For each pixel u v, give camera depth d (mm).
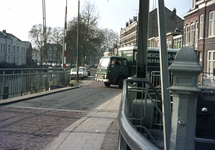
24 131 5352
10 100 9289
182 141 1553
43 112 7555
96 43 46562
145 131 5070
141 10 5324
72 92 13930
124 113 1676
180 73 1484
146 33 5434
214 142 2578
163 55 2029
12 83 10211
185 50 1480
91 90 15445
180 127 1553
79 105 9297
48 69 14195
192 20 28391
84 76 29641
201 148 2650
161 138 4727
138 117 5148
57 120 6543
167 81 2000
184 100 1526
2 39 63156
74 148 4219
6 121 6172
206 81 9570
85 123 6078
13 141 4637
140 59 5578
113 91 15273
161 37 2062
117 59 17500
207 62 24344
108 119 6609
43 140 4785
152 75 9555
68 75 18016
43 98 10859
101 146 4348
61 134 5078
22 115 6977
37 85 12875
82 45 44719
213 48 23234
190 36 28969
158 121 5211
